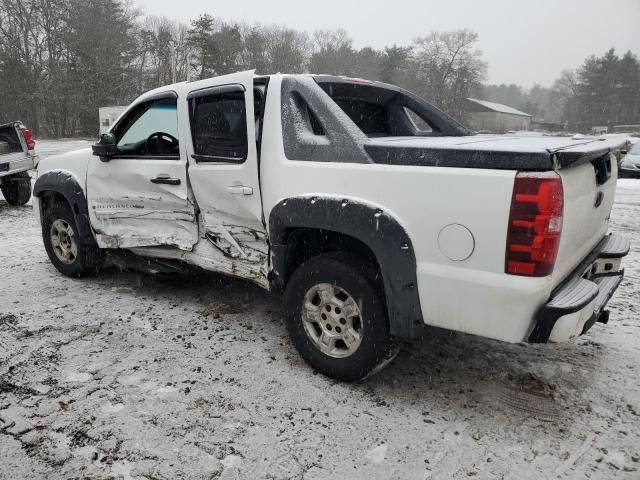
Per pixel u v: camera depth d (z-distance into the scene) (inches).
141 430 107.2
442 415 113.6
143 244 168.6
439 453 101.2
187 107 148.1
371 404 117.3
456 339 151.6
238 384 125.0
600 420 111.9
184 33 2640.3
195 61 2333.9
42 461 98.0
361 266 118.0
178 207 156.7
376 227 110.7
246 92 131.7
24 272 212.7
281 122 129.3
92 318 164.1
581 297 101.0
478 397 120.6
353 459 99.4
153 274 179.6
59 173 190.1
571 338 99.5
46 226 204.4
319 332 130.0
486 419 112.2
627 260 237.8
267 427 108.7
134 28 2524.6
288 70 2783.0
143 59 2532.0
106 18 2364.7
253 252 140.7
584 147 104.7
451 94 2970.0
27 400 117.4
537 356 140.9
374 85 170.4
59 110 2303.2
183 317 165.5
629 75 3405.5
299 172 124.0
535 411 115.1
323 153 121.5
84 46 2279.8
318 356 127.9
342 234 121.4
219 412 113.7
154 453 100.5
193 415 112.5
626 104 3449.8
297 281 128.1
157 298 182.4
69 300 179.9
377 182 111.8
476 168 100.3
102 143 166.2
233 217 142.6
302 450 101.8
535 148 97.7
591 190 114.6
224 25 2571.4
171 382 125.7
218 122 141.6
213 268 152.8
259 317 165.9
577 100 3659.0
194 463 97.9
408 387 124.9
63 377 127.6
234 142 138.7
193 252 158.2
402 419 111.9
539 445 103.7
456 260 103.0
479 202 99.0
